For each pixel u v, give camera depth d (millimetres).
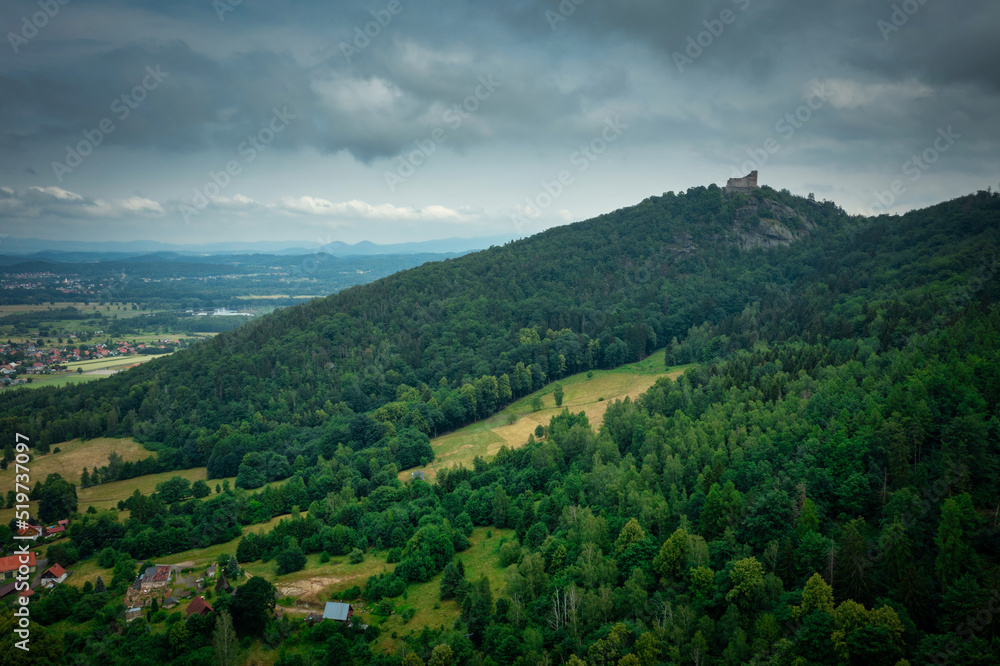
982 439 84938
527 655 75375
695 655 69438
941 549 71062
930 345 119938
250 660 84688
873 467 88125
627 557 88250
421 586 100500
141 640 85688
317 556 115688
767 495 85438
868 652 62938
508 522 118375
